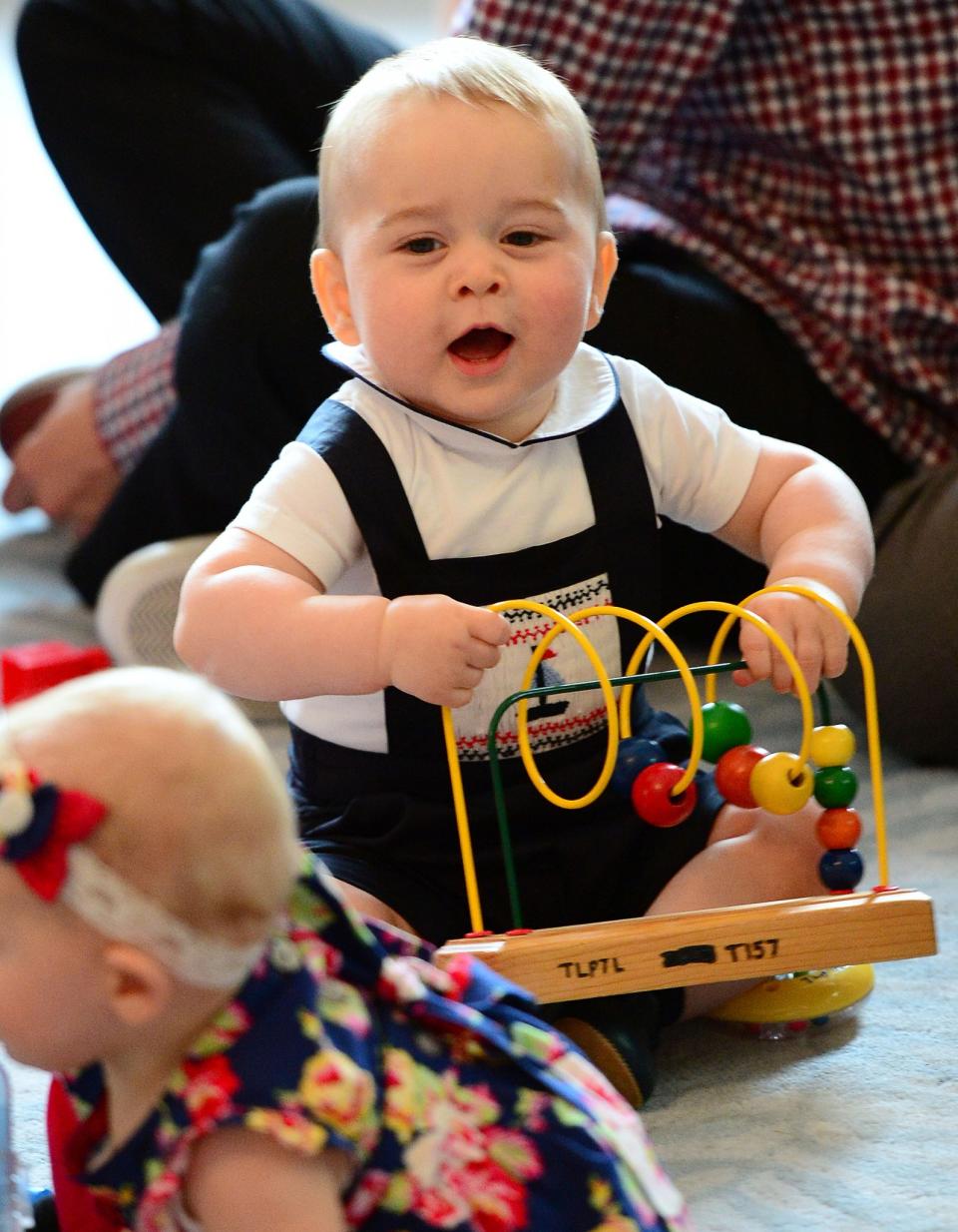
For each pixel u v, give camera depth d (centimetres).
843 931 168
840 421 307
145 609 301
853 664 270
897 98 293
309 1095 115
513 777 196
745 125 306
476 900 172
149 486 322
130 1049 120
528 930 169
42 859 111
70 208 686
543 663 192
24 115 738
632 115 302
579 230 190
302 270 276
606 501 196
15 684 176
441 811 191
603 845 193
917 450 307
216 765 115
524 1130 127
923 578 265
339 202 193
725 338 296
